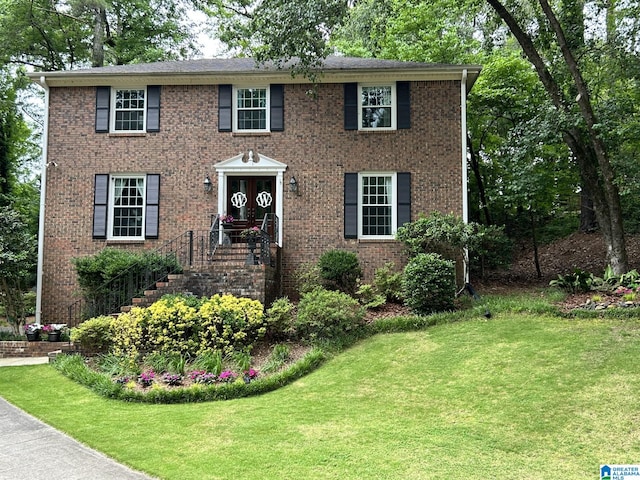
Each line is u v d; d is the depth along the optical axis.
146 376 8.92
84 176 15.14
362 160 14.86
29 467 5.61
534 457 5.52
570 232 22.20
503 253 15.42
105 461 5.75
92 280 13.50
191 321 10.45
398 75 14.88
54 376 9.73
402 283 12.34
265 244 13.13
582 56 14.23
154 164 15.14
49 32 24.39
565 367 7.83
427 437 6.16
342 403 7.58
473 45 22.27
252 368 9.41
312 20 12.31
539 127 13.88
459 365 8.54
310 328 10.78
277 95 15.16
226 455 5.79
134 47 26.17
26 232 14.92
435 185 14.63
